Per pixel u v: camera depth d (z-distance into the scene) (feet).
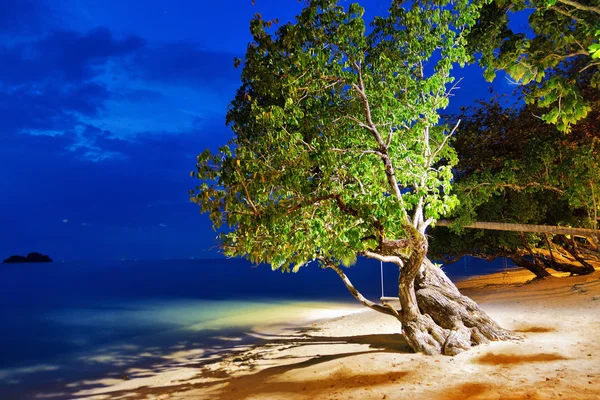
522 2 27.50
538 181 52.37
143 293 144.36
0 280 250.16
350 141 30.07
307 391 26.00
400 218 26.50
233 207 24.14
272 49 29.27
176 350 51.93
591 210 54.39
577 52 26.40
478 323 32.14
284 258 29.22
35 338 67.62
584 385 21.34
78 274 327.88
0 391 39.09
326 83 29.43
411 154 31.12
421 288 35.45
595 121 56.70
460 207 49.75
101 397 34.94
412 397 22.53
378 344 38.14
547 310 40.70
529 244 68.54
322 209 28.78
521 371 24.54
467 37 31.89
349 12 27.53
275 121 25.73
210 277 241.55
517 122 63.62
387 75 32.04
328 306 85.97
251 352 45.09
